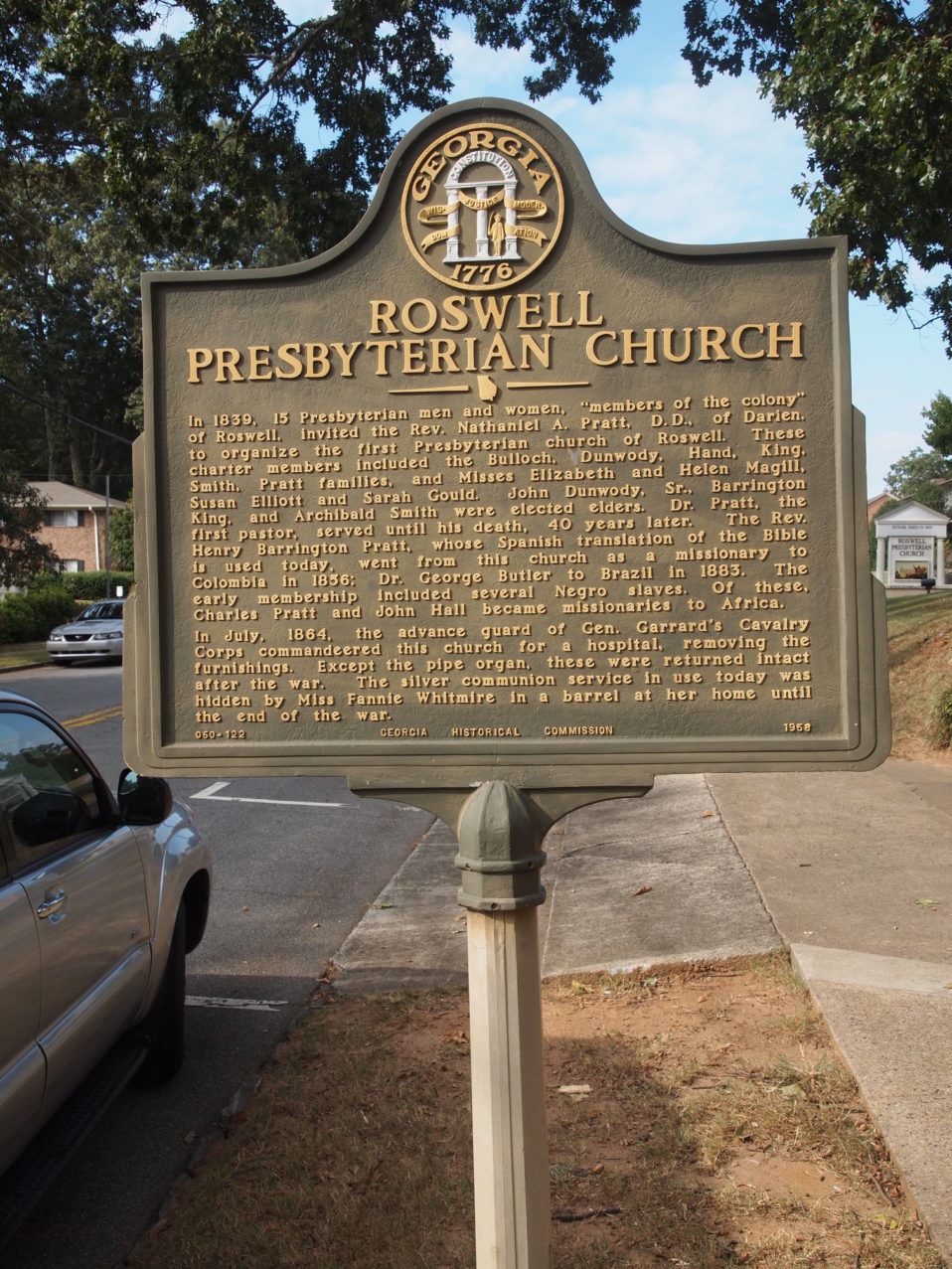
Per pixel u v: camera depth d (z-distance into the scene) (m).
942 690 10.62
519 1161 2.60
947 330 12.15
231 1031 4.93
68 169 19.20
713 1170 3.40
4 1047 2.97
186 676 2.96
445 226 2.91
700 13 15.09
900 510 27.70
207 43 13.29
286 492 2.96
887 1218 3.09
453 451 2.93
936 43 9.07
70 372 51.59
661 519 2.88
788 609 2.85
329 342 2.95
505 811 2.66
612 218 2.86
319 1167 3.56
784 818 7.63
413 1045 4.48
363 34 14.25
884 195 9.96
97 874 3.71
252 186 14.65
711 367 2.88
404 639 2.92
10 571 29.88
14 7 13.30
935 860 6.41
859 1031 4.07
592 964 5.20
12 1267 3.24
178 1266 3.11
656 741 2.83
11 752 3.56
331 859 8.02
